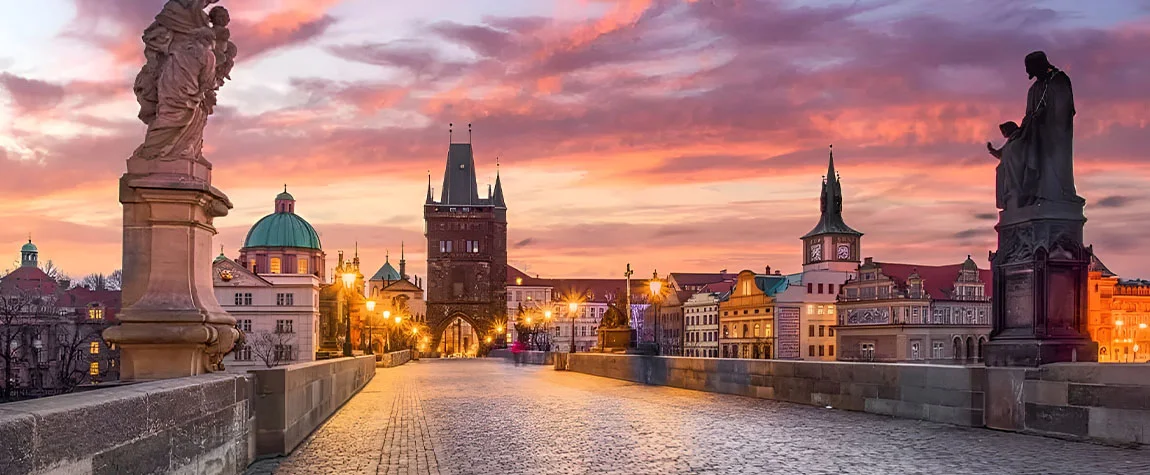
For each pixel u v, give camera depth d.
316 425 18.44
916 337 137.75
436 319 182.62
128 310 12.95
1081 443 14.27
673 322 191.25
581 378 44.94
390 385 38.16
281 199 159.88
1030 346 15.84
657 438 16.17
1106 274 126.69
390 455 14.27
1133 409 13.70
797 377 23.75
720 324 170.12
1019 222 16.39
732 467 12.58
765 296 155.12
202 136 14.16
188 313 13.02
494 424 19.27
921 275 143.50
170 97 13.39
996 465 12.27
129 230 13.30
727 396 27.41
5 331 107.56
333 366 22.75
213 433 10.66
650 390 32.06
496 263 188.75
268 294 126.00
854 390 21.02
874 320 143.62
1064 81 16.19
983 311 142.50
